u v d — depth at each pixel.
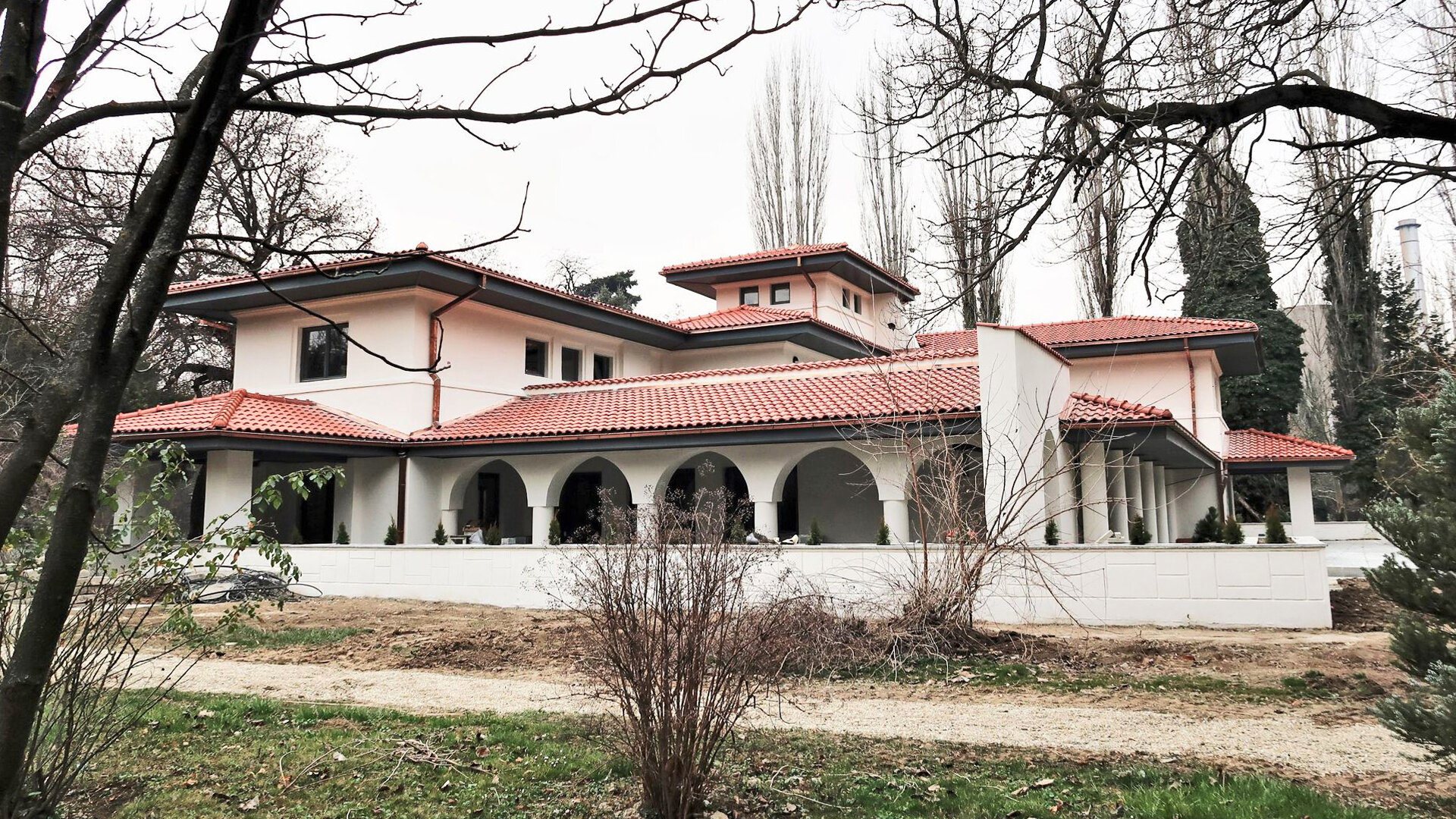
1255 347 27.30
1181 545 14.86
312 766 7.36
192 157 3.08
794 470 24.89
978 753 7.70
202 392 37.75
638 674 6.20
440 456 23.05
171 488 6.46
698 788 6.20
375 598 19.72
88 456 2.94
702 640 6.19
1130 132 8.33
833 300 31.36
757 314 29.80
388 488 22.81
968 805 6.34
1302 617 14.27
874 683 10.70
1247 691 10.12
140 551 6.12
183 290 23.06
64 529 2.90
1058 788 6.73
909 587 13.20
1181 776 6.97
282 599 6.79
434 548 19.39
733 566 6.52
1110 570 15.16
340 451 21.48
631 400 23.95
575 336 27.77
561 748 7.71
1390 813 6.02
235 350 25.33
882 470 19.08
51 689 5.53
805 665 10.58
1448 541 6.02
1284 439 31.84
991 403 16.61
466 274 22.08
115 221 5.14
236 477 21.16
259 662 12.32
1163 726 8.70
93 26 3.46
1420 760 5.98
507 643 13.24
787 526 24.80
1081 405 19.48
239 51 2.99
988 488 16.23
